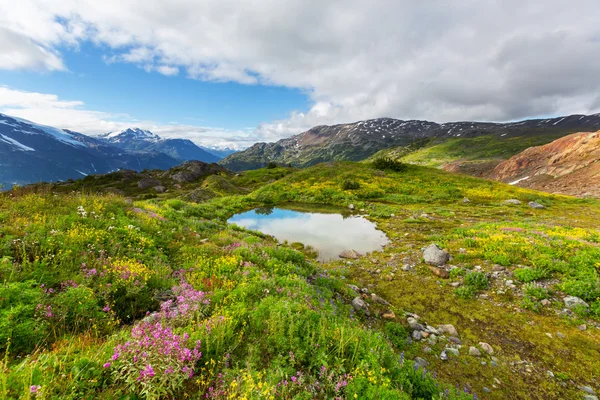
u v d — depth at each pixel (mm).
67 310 5312
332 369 4805
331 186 43938
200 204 32250
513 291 10625
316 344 5301
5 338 4219
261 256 11789
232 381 4211
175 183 89750
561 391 6352
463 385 6426
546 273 11094
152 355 4090
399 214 28781
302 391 4332
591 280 10078
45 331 4742
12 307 4707
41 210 10125
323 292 9320
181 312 5789
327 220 27391
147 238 10844
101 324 5523
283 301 6738
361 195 39562
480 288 11203
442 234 20031
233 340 5285
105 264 7578
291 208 34219
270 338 5426
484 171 126625
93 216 11055
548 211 29375
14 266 6168
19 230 8039
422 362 7086
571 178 66188
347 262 15344
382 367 5027
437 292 11266
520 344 7996
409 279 12609
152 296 7043
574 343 7891
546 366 7133
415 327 8727
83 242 8531
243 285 7715
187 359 4273
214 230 17062
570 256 12102
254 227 24266
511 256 12984
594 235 15562
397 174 50562
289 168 106812
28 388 3215
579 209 30547
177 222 16141
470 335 8500
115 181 88688
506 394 6250
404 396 4426
